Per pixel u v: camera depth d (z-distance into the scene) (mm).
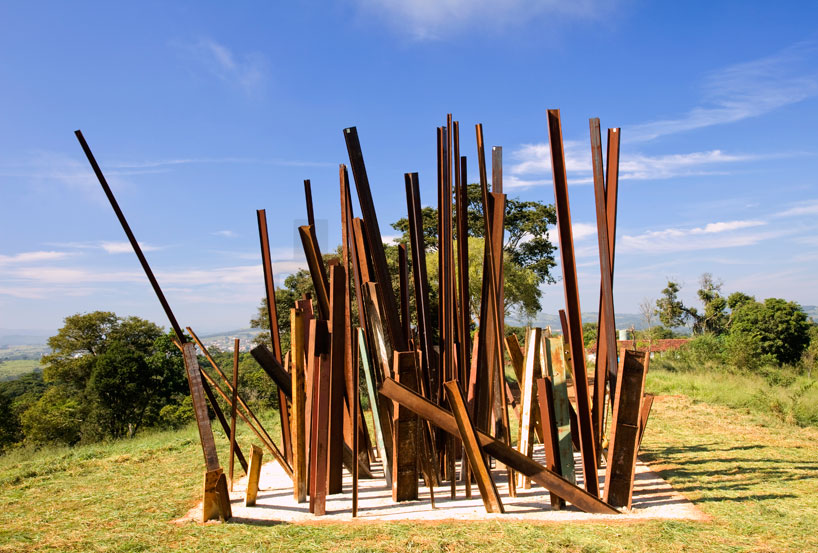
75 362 38906
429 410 4520
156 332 43281
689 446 7477
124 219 4426
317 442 4691
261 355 5539
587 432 4559
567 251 4570
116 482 6531
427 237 34250
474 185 31938
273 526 4312
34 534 4367
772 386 14531
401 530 3984
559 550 3523
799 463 6258
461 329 5098
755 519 4184
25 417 29688
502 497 4980
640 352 4496
